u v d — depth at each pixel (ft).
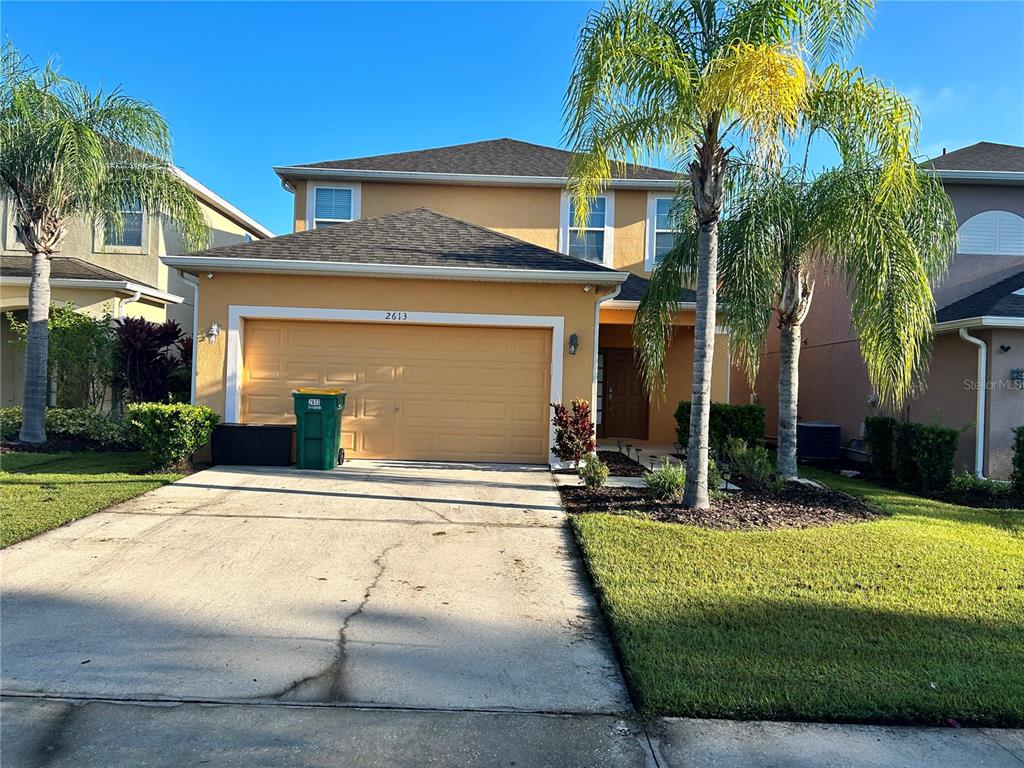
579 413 32.68
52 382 44.70
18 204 37.50
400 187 51.06
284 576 17.80
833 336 50.49
